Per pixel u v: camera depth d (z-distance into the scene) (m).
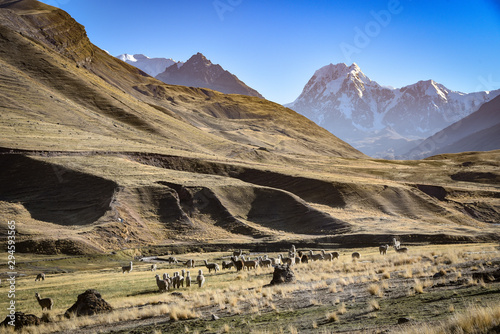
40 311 28.30
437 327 11.11
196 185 125.62
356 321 14.84
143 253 91.25
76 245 85.69
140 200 111.94
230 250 96.88
